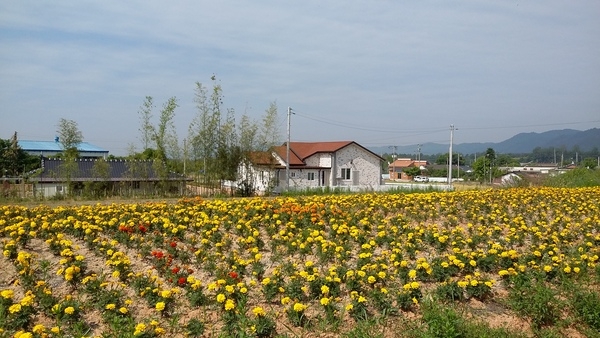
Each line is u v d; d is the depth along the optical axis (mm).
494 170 69750
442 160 121062
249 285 7730
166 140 26156
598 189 23094
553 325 7562
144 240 10039
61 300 6848
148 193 24969
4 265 8438
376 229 12617
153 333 6004
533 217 15398
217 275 7918
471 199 17953
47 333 5770
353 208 15531
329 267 8953
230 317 6512
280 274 7895
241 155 26625
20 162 39062
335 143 41500
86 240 9898
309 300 7629
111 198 22984
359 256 9117
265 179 29875
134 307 7059
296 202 15242
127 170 26766
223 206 13477
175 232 10211
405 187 29734
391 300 7473
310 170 39250
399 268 8617
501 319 7551
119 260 7953
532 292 7855
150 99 25578
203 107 26172
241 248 10008
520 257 9727
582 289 8227
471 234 12062
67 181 23750
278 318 6965
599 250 10742
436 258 9219
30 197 22531
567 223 13977
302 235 10773
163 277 8273
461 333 6633
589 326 7516
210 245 10117
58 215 11773
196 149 26469
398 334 6816
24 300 6285
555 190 22188
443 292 7922
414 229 11953
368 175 41594
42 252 9258
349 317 7156
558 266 9164
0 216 11445
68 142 27359
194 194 26438
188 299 7273
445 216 15180
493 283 8336
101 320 6598
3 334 5832
